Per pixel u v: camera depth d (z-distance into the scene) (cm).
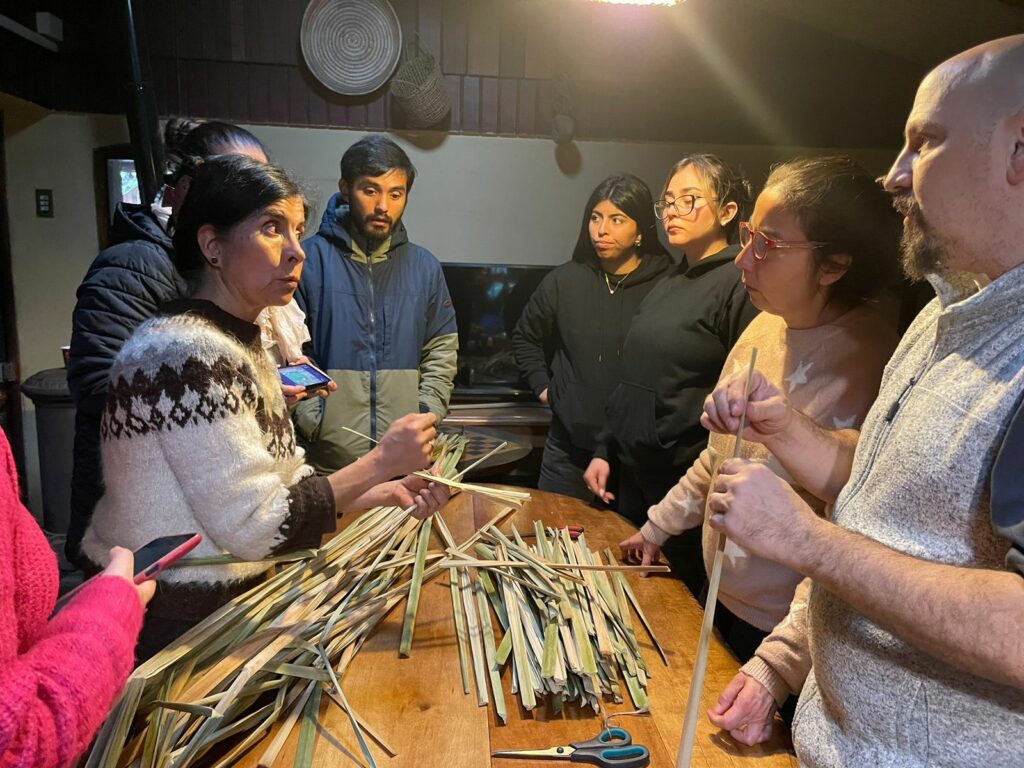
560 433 286
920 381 85
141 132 320
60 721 63
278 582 124
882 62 389
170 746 91
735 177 212
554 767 94
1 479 70
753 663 109
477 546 155
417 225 388
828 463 113
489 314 378
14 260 372
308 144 374
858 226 125
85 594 77
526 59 379
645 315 218
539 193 391
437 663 117
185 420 106
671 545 199
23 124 362
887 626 74
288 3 361
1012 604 65
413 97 362
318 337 249
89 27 358
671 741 100
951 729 76
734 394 112
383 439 126
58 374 346
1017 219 73
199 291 122
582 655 110
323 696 107
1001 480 68
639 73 385
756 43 385
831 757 87
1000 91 71
